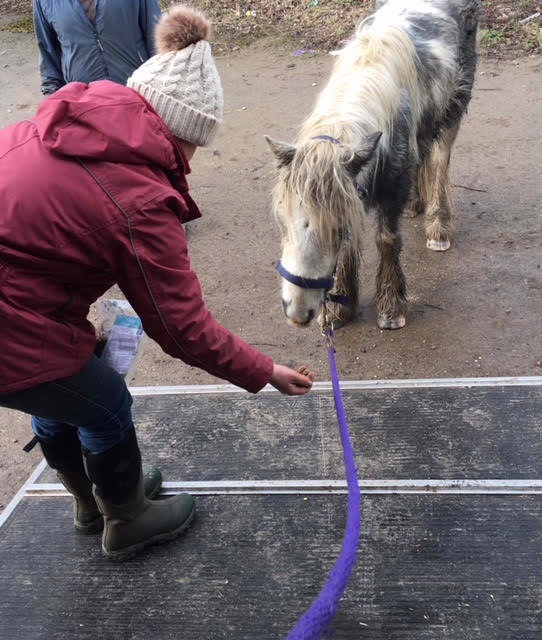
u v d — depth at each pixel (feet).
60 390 5.19
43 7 11.12
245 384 5.49
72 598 6.68
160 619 6.39
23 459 9.13
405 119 9.01
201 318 4.99
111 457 6.13
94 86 4.85
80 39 11.05
